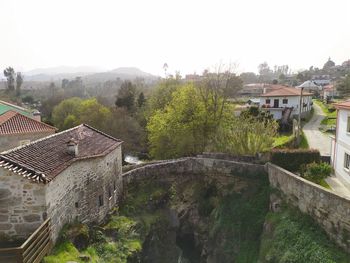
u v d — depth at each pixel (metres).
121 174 23.88
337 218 14.34
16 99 89.31
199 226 23.80
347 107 19.33
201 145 33.28
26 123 27.67
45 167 14.31
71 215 16.31
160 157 35.97
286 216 17.84
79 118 53.62
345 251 13.75
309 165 20.77
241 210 21.66
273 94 51.25
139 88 74.38
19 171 13.24
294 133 35.78
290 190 18.47
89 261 14.99
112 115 50.34
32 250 11.92
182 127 32.78
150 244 21.72
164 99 48.22
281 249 16.28
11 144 25.81
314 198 16.02
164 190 25.64
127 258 17.94
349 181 19.19
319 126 42.34
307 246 15.01
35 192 13.42
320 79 112.25
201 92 33.91
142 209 23.73
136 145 49.66
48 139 17.77
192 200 24.89
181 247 24.52
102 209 19.78
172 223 24.53
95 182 18.89
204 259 22.20
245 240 20.31
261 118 40.12
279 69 184.88
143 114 52.09
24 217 13.53
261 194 21.75
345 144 20.06
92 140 21.11
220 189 24.16
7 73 108.81
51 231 14.01
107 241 18.09
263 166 22.56
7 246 13.14
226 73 35.84
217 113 33.44
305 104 51.47
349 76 82.38
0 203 13.49
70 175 16.20
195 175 25.77
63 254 13.98
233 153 25.55
